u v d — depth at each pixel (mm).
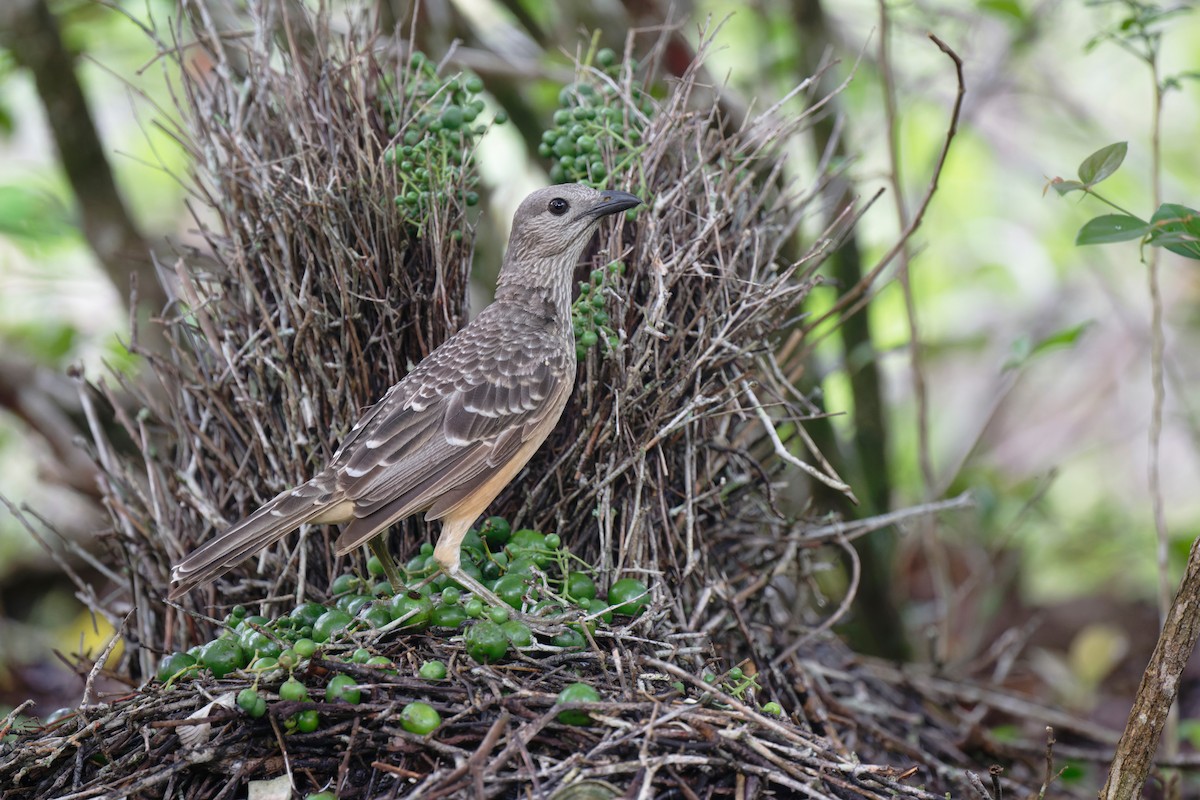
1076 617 14656
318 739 7141
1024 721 12164
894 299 16531
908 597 15070
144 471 11711
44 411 12602
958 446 18250
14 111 14234
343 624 7648
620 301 8406
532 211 8648
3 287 13781
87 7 12930
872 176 10484
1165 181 18188
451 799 6605
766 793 6980
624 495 8562
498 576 8312
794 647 9047
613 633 7668
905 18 14016
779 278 8469
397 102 9062
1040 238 18484
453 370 8258
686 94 9125
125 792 6809
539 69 11578
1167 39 18938
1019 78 16562
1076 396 19062
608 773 6691
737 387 8625
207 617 8320
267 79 9047
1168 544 14852
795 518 9258
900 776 7059
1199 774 10367
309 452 8648
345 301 8438
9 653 13469
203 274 8922
